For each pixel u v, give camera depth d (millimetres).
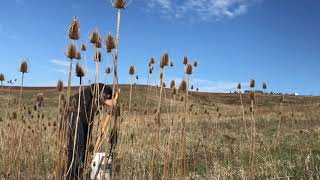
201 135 3680
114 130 1204
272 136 3764
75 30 1099
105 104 1451
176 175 1505
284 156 2613
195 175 2188
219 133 4145
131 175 1697
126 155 1939
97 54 1173
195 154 2756
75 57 1114
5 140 2109
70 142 1448
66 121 1296
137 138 2230
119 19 1057
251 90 1672
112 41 1128
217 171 2268
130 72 1500
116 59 1083
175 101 1683
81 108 1465
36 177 1654
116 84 1166
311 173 2031
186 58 1569
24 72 1474
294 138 3443
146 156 2121
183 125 1510
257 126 4855
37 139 2168
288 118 5750
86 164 1272
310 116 5980
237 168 2281
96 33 1164
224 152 2881
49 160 1983
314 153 2631
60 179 1201
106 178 1392
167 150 1555
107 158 1357
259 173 2084
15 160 1762
